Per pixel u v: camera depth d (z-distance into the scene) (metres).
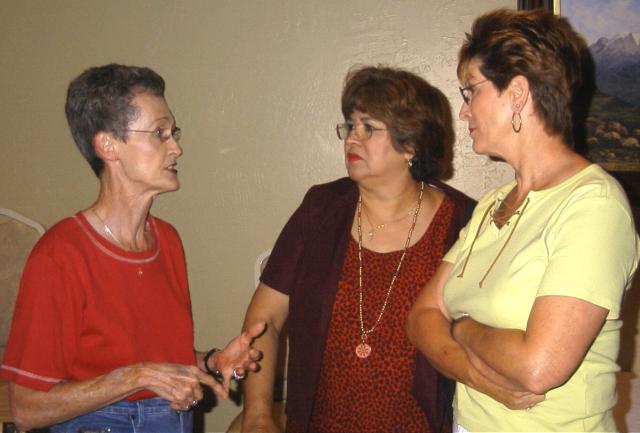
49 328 1.46
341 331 1.92
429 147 1.94
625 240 1.24
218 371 1.77
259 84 3.13
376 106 1.89
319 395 1.95
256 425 1.90
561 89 1.33
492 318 1.34
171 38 3.14
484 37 1.38
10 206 3.27
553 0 2.90
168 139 1.63
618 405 2.34
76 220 1.58
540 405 1.31
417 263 1.92
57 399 1.44
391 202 1.97
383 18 3.05
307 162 3.15
